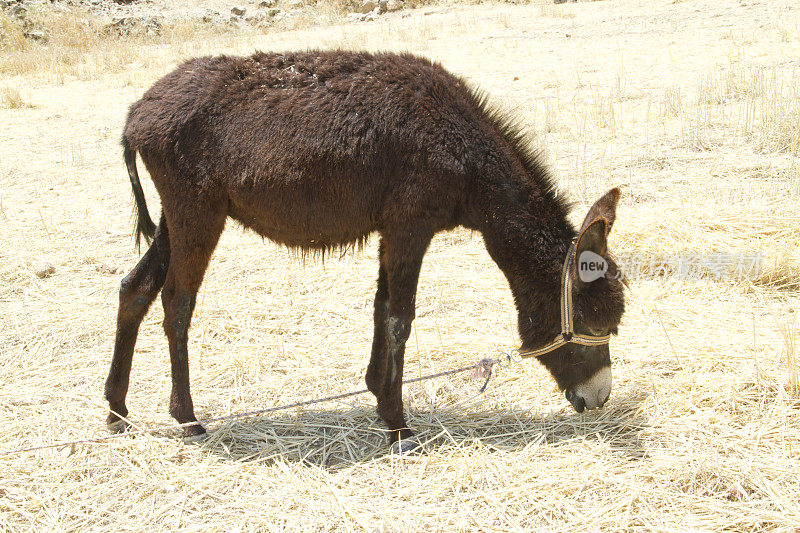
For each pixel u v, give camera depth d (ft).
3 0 64.44
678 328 16.15
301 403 13.33
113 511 11.40
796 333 15.30
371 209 12.42
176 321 12.96
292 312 17.92
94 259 20.77
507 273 12.78
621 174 24.35
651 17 51.47
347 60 12.73
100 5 72.69
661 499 11.09
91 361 15.88
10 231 22.59
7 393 14.62
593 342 12.17
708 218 20.38
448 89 12.46
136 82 46.50
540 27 53.21
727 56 37.55
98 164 29.19
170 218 12.83
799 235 19.43
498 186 12.26
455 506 11.20
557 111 30.96
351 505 11.23
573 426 13.23
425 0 71.10
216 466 12.38
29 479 12.07
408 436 12.96
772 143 25.44
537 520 10.91
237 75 12.83
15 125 35.94
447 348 15.96
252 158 12.28
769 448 12.10
